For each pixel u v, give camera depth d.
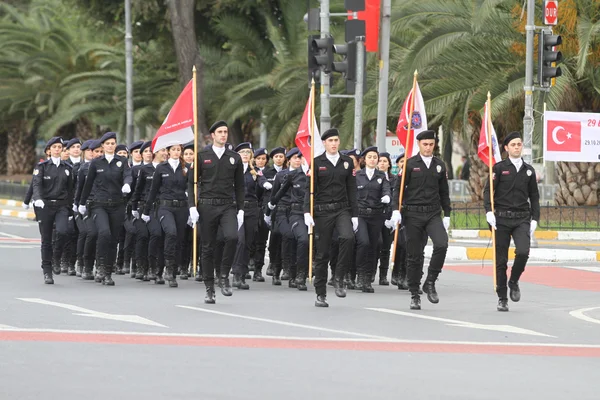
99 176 26.12
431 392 13.20
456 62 43.06
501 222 21.55
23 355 15.22
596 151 38.84
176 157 26.08
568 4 41.44
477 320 20.05
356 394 12.99
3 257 32.84
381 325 19.11
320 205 21.78
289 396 12.80
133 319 19.22
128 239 28.45
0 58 70.94
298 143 25.05
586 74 42.88
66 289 24.59
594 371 14.90
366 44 36.59
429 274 21.89
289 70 52.62
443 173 21.78
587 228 42.97
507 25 42.66
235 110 56.97
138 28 69.31
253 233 26.23
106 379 13.59
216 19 62.12
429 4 44.06
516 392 13.32
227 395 12.79
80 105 66.44
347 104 50.56
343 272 22.72
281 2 59.06
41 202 25.28
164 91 67.88
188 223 26.11
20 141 83.94
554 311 21.62
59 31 70.88
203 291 24.59
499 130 48.31
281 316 20.05
